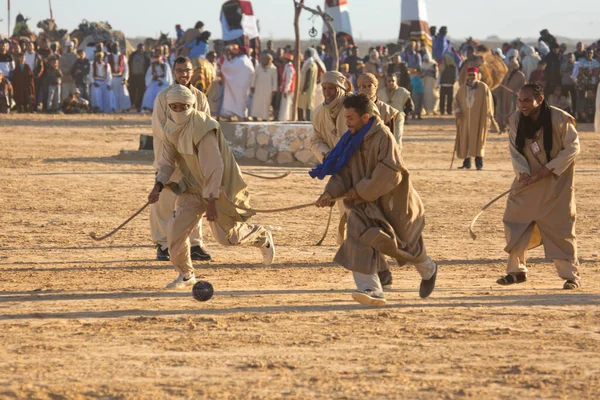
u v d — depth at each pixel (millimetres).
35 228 18141
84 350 9594
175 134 12211
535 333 10336
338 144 11367
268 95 49188
